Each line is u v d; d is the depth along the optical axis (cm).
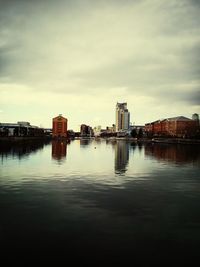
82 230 1338
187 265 1021
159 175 3161
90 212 1634
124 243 1198
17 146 9288
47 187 2373
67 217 1531
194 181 2764
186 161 4853
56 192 2175
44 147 9562
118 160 5009
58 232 1309
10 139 11356
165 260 1056
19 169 3578
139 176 3077
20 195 2055
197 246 1178
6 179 2778
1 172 3284
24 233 1291
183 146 11069
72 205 1784
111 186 2461
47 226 1384
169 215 1595
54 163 4366
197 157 5716
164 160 5038
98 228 1368
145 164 4347
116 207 1748
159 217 1557
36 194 2094
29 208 1703
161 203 1866
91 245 1172
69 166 3988
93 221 1472
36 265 1007
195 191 2269
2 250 1120
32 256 1072
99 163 4453
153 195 2108
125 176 3069
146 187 2428
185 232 1333
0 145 9031
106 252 1112
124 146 11350
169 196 2078
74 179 2822
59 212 1623
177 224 1443
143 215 1589
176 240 1238
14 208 1698
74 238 1241
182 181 2761
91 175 3114
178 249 1149
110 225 1413
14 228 1355
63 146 10900
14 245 1165
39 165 4056
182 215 1598
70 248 1141
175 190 2306
